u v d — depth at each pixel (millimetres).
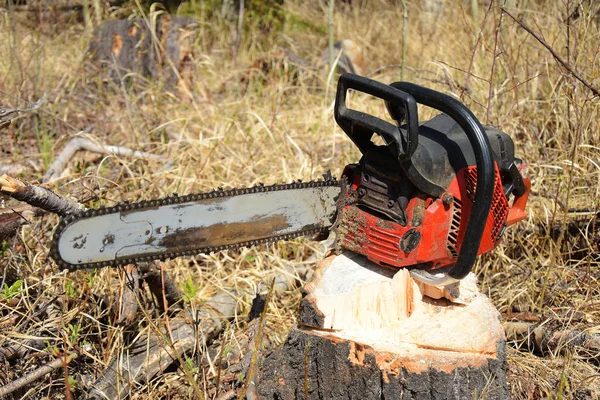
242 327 1352
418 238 1076
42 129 1972
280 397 1099
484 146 1013
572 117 1686
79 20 3105
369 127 1041
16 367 1175
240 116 2131
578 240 1514
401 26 2883
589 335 1252
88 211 933
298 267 1505
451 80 1759
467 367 1025
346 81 1062
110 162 1782
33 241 1407
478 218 1029
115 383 1146
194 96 2320
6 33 2416
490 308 1130
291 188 1074
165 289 1271
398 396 1023
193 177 1710
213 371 1170
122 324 1227
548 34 1892
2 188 1003
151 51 2418
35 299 1257
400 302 1090
